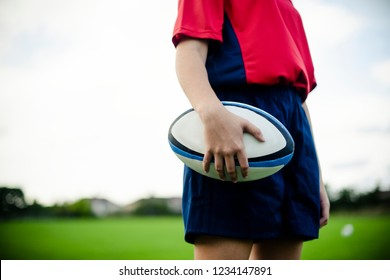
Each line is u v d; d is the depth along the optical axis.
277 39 1.02
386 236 4.96
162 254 3.91
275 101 1.01
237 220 0.92
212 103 0.87
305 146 1.06
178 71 0.94
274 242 1.08
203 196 0.94
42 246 4.65
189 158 0.91
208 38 0.96
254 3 1.03
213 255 0.93
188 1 0.99
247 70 0.98
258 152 0.88
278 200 0.97
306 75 1.08
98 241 5.16
